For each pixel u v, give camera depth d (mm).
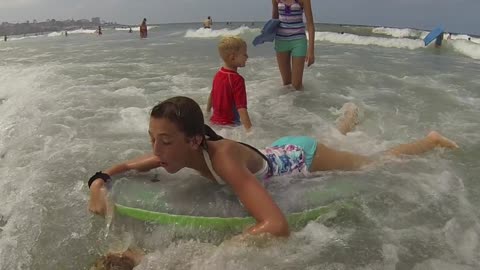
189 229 2773
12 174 3646
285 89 6773
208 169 2971
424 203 3076
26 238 2736
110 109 5551
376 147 4230
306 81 7406
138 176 3318
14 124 5008
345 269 2350
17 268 2473
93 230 2820
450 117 5273
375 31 22453
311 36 6531
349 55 12062
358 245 2582
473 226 2787
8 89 7281
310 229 2740
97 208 2963
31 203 3123
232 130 4707
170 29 48719
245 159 2992
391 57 11750
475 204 3072
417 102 6000
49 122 4988
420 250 2535
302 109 5590
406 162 3750
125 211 2908
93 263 2498
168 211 2869
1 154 4184
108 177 3195
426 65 9953
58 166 3721
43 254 2590
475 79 7875
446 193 3227
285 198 3006
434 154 3959
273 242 2551
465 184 3385
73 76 8125
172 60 10727
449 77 8070
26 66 10062
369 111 5484
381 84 7277
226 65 4891
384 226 2799
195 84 7207
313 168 3500
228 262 2398
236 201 2941
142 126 4848
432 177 3477
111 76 8117
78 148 4133
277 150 3400
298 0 6398
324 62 10055
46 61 11211
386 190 3232
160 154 2822
